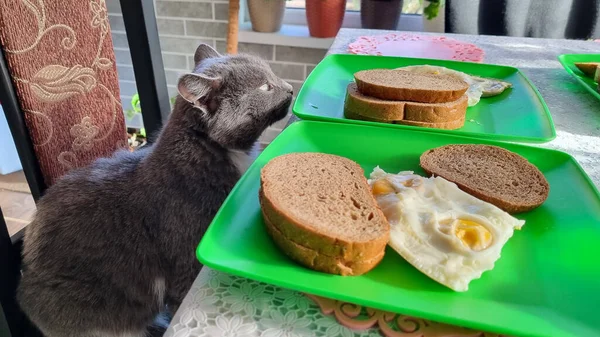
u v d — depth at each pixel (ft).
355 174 1.98
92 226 2.64
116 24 7.07
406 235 1.66
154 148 2.82
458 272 1.53
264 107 2.98
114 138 3.42
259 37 6.85
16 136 2.75
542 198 1.98
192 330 1.45
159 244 2.63
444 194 1.92
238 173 2.82
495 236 1.69
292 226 1.55
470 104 3.07
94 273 2.65
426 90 2.70
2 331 2.74
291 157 2.06
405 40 4.47
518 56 4.20
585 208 1.93
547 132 2.58
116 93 3.35
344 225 1.59
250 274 1.50
